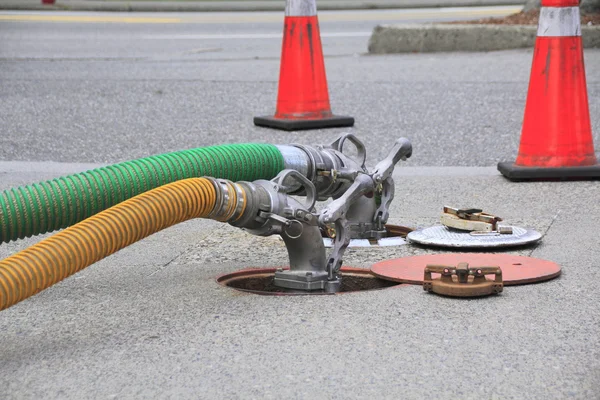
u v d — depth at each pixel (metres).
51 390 3.22
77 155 8.15
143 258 4.98
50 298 4.26
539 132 6.79
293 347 3.56
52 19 23.22
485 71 12.99
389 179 5.35
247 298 4.19
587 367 3.33
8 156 8.07
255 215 4.29
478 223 5.17
